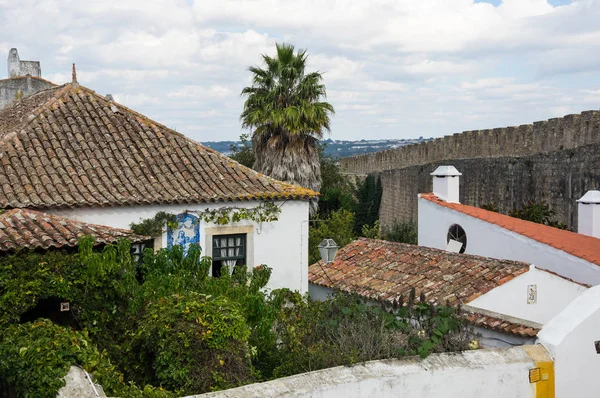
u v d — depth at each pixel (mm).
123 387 7090
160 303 8422
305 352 8180
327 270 15062
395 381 6844
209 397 6078
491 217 16594
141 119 14922
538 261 14617
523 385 7465
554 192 24906
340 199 36000
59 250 9680
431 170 35969
